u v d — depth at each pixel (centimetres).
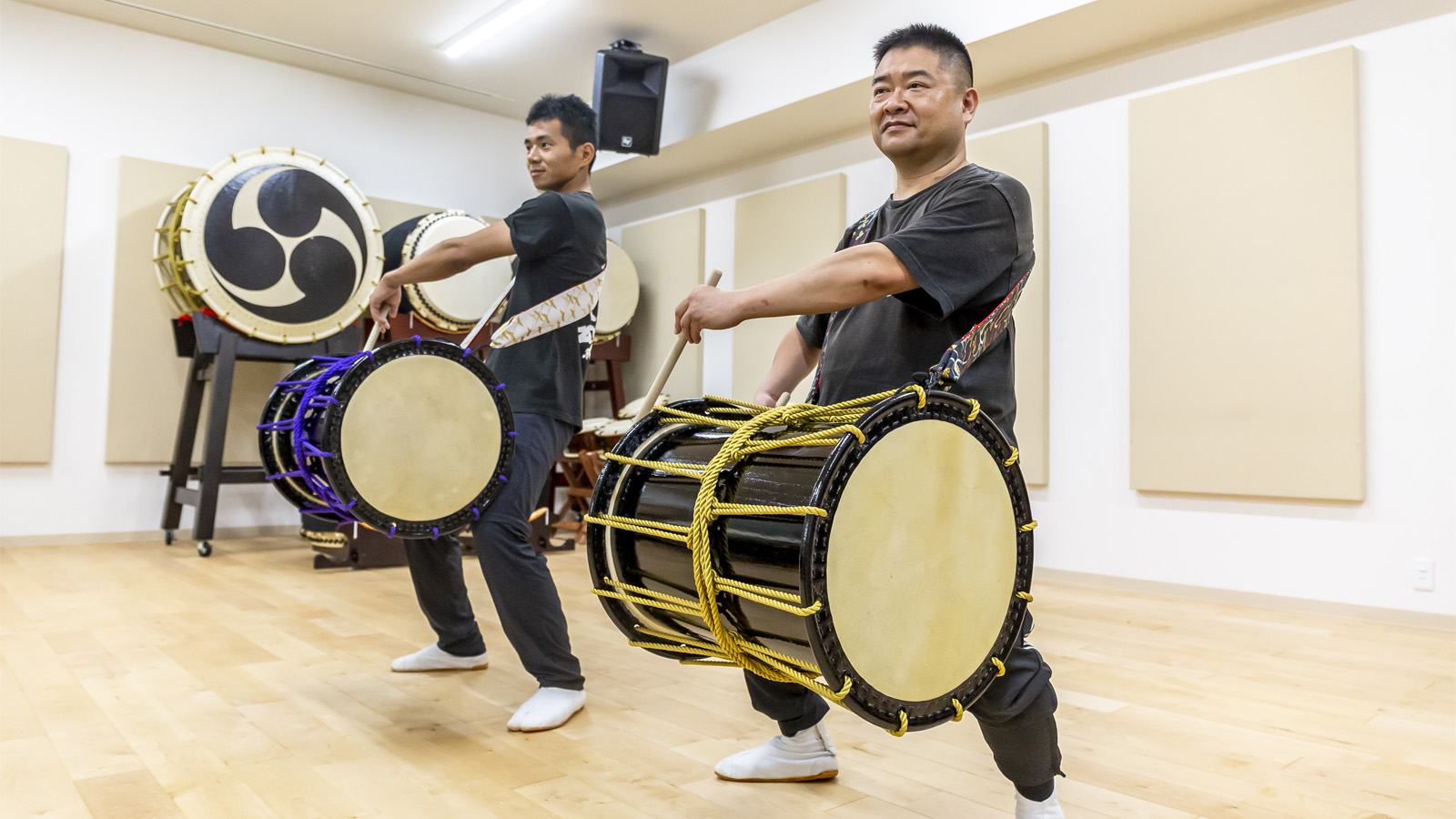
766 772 172
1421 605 340
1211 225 395
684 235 648
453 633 252
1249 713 223
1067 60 443
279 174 501
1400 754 194
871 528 105
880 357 136
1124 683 249
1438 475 339
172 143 554
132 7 515
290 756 184
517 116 689
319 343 518
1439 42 346
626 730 204
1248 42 393
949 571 112
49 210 512
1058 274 448
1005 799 166
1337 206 362
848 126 543
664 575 128
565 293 228
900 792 169
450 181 662
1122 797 168
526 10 509
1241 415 384
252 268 490
